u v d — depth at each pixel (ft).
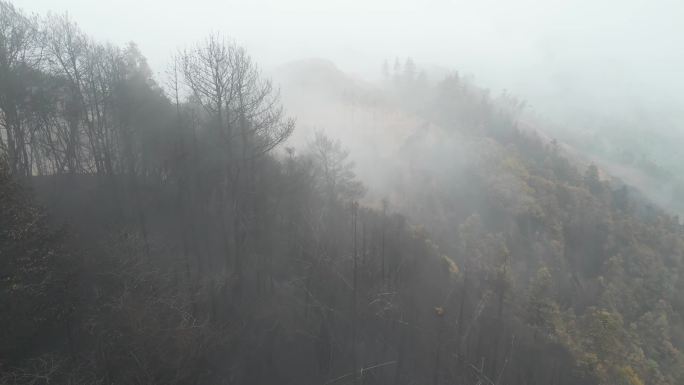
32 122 73.46
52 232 43.16
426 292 105.19
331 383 69.67
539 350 114.73
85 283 49.32
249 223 73.41
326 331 74.64
